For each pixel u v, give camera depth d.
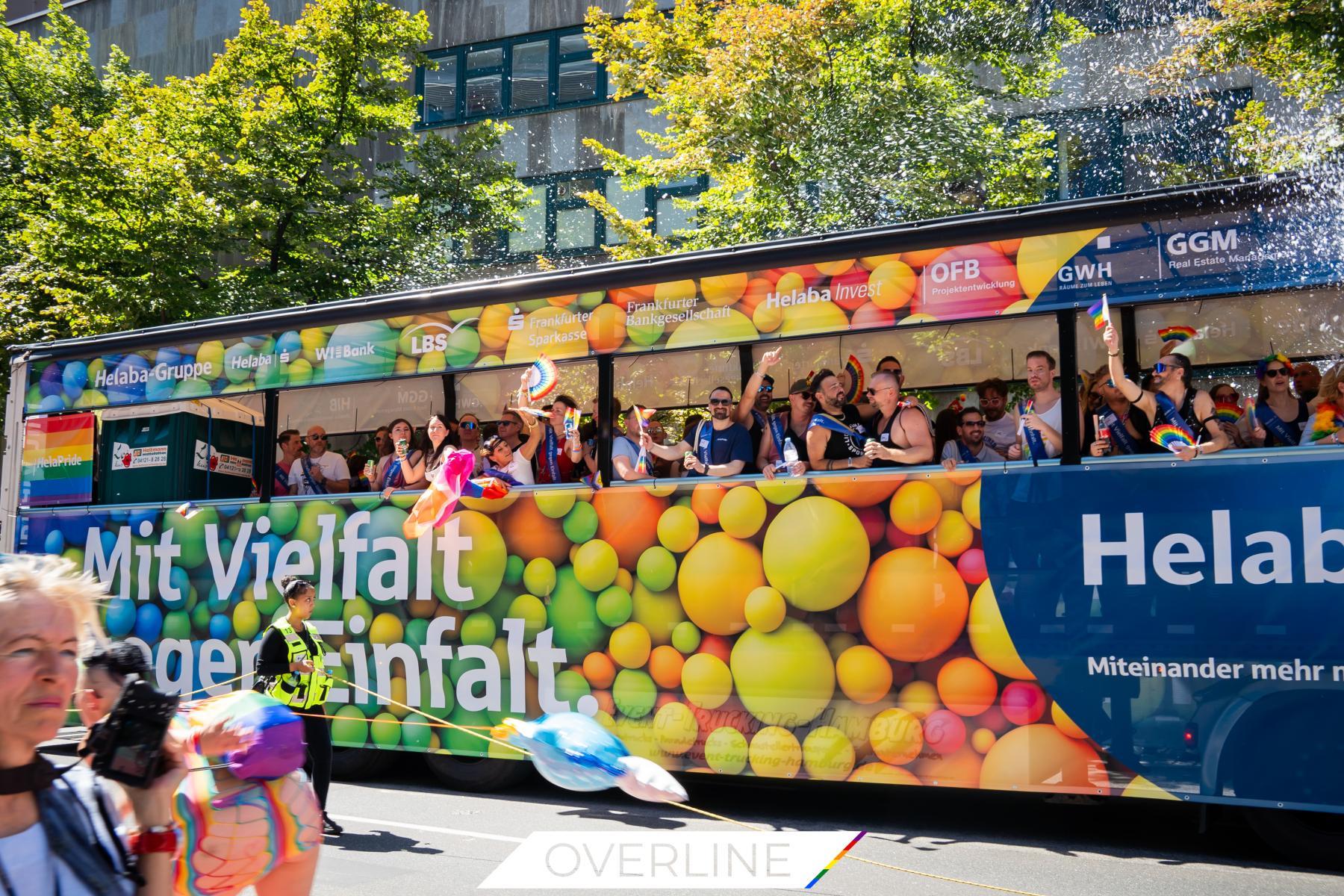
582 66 24.09
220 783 3.47
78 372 10.54
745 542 7.57
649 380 9.06
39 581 2.36
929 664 6.96
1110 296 6.68
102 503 10.30
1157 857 6.51
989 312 6.96
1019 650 6.72
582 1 24.17
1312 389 7.26
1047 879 5.99
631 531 7.98
